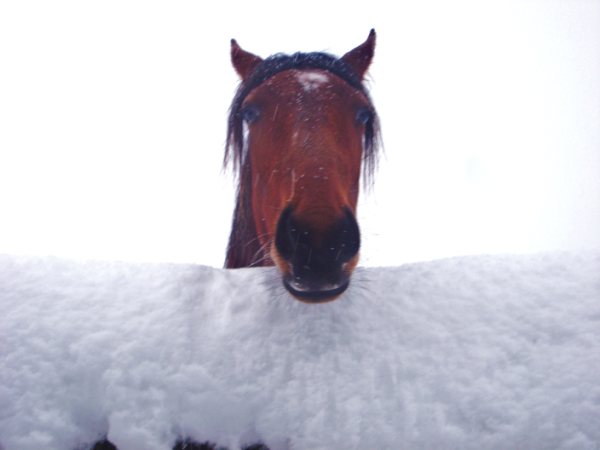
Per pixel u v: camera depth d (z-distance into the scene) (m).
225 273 1.70
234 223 2.97
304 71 2.38
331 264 1.56
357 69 2.85
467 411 1.19
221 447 1.25
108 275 1.61
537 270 1.56
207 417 1.25
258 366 1.32
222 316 1.48
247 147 2.66
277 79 2.34
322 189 1.75
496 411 1.17
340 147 2.11
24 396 1.25
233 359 1.34
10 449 1.18
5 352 1.32
